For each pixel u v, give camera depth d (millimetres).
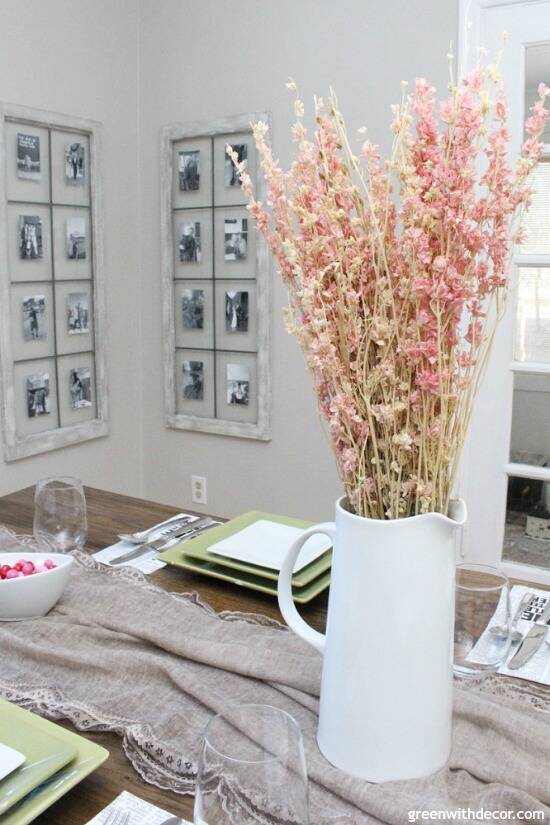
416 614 840
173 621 1242
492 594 1056
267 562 1384
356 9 2770
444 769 889
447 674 878
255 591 1389
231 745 689
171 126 3234
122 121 3264
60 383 3080
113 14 3158
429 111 751
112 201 3256
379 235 773
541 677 1101
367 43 2766
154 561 1519
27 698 1044
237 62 3057
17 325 2852
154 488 3586
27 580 1228
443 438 828
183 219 3291
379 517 873
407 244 755
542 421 2637
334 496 3084
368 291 825
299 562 1365
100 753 887
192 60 3168
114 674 1099
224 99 3113
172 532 1659
